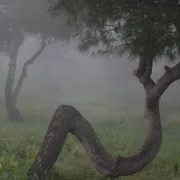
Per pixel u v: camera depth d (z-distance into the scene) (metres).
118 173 6.45
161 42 5.62
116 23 6.62
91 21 6.73
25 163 7.16
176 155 10.29
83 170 7.34
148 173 8.15
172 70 6.77
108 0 6.12
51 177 6.40
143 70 7.43
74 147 9.88
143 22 5.73
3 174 5.76
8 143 10.06
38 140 11.59
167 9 5.77
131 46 5.74
